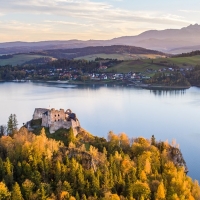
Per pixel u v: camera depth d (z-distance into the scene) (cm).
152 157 17088
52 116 18038
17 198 11750
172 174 15550
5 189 11819
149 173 15525
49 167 13800
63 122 17988
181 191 14500
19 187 12006
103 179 13562
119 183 13888
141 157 16425
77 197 12338
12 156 14438
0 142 15875
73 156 14888
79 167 13788
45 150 14512
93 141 18125
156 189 14212
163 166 16925
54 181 13250
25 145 14438
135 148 18062
